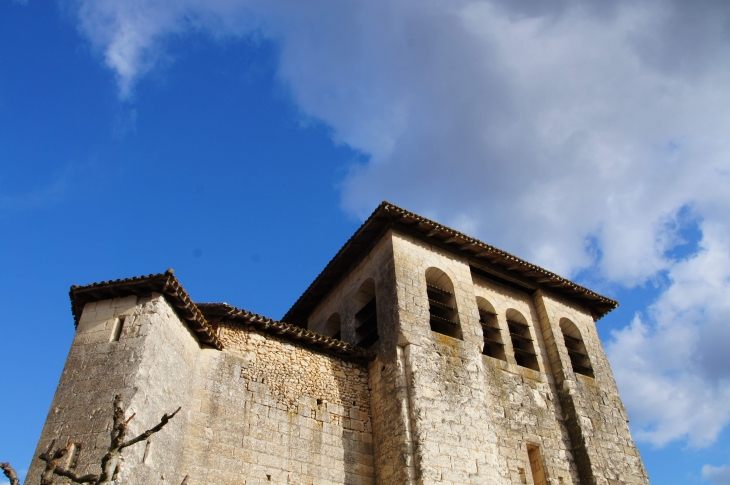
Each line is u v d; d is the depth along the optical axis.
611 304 23.50
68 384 12.78
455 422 16.31
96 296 14.29
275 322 16.97
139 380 12.55
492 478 15.91
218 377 15.59
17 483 9.33
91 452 11.47
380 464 16.27
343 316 21.19
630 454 19.58
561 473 17.89
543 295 22.36
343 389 17.56
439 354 17.52
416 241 20.02
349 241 20.59
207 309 16.38
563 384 20.05
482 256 21.11
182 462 13.73
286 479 15.03
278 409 16.05
